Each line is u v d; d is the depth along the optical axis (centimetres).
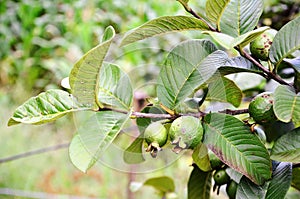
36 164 329
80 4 418
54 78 418
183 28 63
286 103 60
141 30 60
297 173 79
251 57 66
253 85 92
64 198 277
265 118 64
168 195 121
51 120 61
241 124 64
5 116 363
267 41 66
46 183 313
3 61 435
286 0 136
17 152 333
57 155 334
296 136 64
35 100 61
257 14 69
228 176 75
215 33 61
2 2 453
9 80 428
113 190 296
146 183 121
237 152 64
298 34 65
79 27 407
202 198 87
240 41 57
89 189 306
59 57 428
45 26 441
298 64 67
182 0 64
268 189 64
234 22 69
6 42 439
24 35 439
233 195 76
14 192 211
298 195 139
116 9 386
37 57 429
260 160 64
